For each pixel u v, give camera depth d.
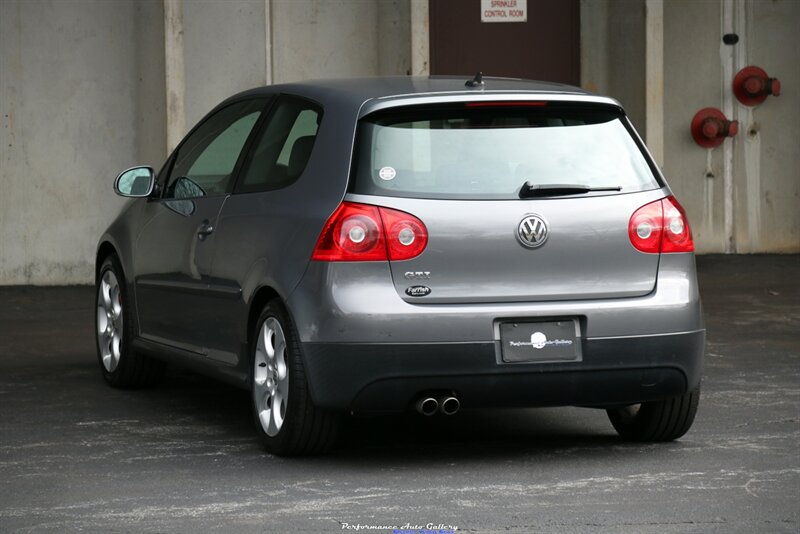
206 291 19.48
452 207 16.55
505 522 14.22
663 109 41.41
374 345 16.16
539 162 17.05
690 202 42.81
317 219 16.72
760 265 40.75
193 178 20.94
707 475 16.47
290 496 15.47
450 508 14.85
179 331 20.73
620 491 15.63
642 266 17.11
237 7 39.62
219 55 39.56
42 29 38.03
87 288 37.91
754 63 42.75
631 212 17.12
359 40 40.69
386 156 16.77
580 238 16.84
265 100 19.67
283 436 17.28
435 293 16.42
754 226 43.12
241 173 19.34
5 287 37.94
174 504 15.09
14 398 22.42
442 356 16.27
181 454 17.89
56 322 31.88
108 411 21.23
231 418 20.64
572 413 21.05
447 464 17.27
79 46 38.22
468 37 41.59
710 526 14.03
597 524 14.12
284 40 40.28
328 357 16.34
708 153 42.75
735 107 42.75
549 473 16.67
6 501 15.25
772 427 19.62
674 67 42.50
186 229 20.41
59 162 38.28
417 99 17.03
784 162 43.09
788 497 15.28
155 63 37.44
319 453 17.61
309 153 17.61
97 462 17.39
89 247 38.59
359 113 17.05
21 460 17.50
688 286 17.30
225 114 20.91
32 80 38.03
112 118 38.50
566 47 41.75
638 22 39.78
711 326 30.69
